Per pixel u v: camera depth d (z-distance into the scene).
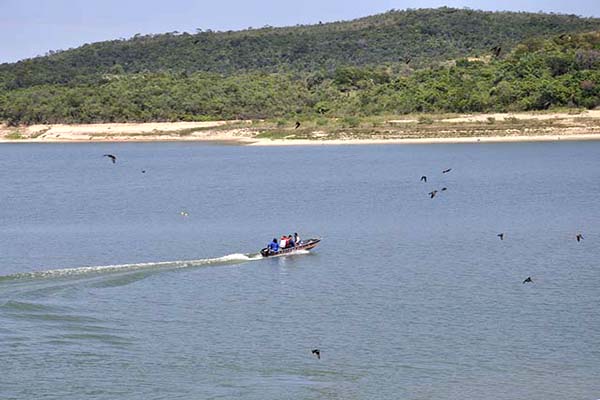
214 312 108.62
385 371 88.81
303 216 187.50
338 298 114.88
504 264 134.50
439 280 124.38
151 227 177.62
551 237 157.25
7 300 111.56
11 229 178.50
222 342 97.44
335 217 185.12
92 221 188.00
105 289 119.06
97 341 97.44
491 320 104.44
